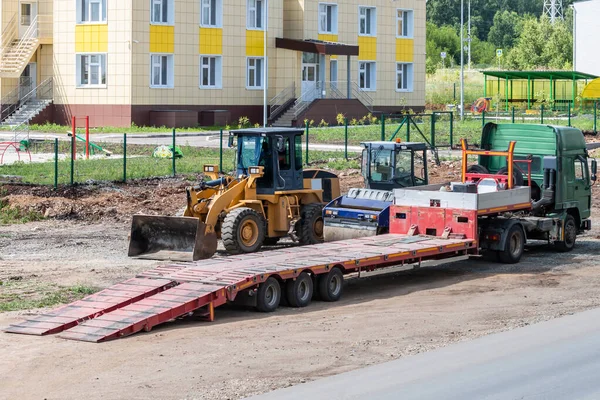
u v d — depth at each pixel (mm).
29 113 71750
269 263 22203
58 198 35719
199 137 64125
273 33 76562
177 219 26391
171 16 71125
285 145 28266
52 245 29188
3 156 50031
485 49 174250
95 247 28891
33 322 19250
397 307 21578
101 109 70688
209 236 26422
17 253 27859
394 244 24859
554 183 28828
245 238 26922
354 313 20938
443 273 25984
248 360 17000
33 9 74688
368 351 17672
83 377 16016
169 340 18422
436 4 196125
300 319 20328
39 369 16469
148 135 63469
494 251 27078
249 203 27391
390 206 26828
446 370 16422
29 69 74188
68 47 71688
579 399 14852
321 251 23922
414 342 18359
